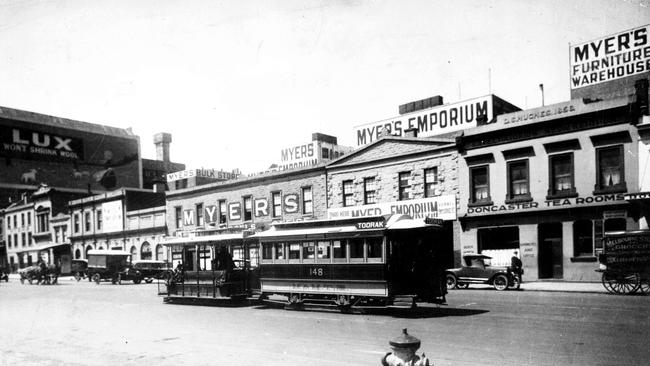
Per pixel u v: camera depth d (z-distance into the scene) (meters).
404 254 15.48
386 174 31.41
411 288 15.32
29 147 69.88
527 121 25.69
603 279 19.66
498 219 26.45
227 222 40.94
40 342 12.31
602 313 13.85
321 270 16.78
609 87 27.44
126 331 13.59
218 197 41.84
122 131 80.62
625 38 27.05
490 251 26.95
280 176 37.19
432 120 36.94
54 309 20.08
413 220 15.27
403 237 15.57
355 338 11.36
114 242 52.91
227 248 20.14
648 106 22.33
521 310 15.00
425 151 29.55
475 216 27.16
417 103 39.94
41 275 40.69
